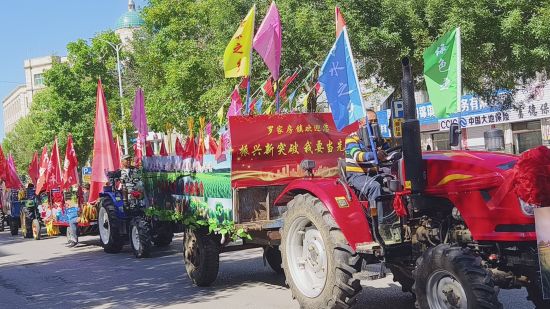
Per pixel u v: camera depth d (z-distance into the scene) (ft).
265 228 22.63
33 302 26.73
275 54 26.55
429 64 22.77
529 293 17.12
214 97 58.59
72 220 48.80
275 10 26.61
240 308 22.71
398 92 52.54
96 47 106.83
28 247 52.49
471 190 16.16
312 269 19.86
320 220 18.78
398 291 23.90
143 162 34.71
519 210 15.16
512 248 15.93
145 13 78.13
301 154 24.43
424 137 82.17
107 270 34.86
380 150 19.75
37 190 56.34
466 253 15.39
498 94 55.88
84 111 106.42
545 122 70.03
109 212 42.01
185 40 73.00
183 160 28.19
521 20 41.04
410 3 44.57
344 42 20.81
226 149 23.49
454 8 41.86
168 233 42.86
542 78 55.57
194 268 27.40
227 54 26.63
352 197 18.83
